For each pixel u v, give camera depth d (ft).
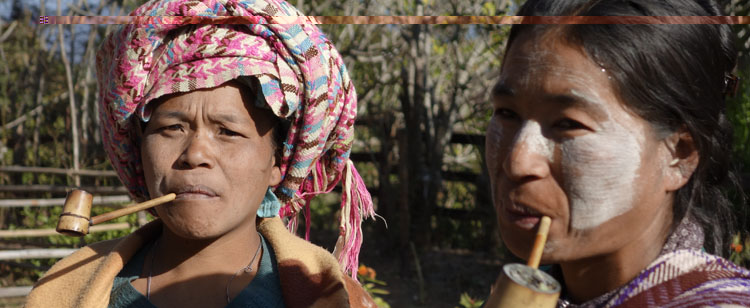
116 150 4.84
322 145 5.05
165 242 4.80
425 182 21.39
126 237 4.91
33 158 24.49
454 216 21.94
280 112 4.60
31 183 22.56
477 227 22.27
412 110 21.67
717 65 2.84
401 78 23.08
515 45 2.86
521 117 2.84
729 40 2.98
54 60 28.40
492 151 2.97
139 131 4.76
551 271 3.38
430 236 21.31
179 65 4.44
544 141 2.77
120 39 4.56
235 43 4.45
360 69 27.55
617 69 2.64
